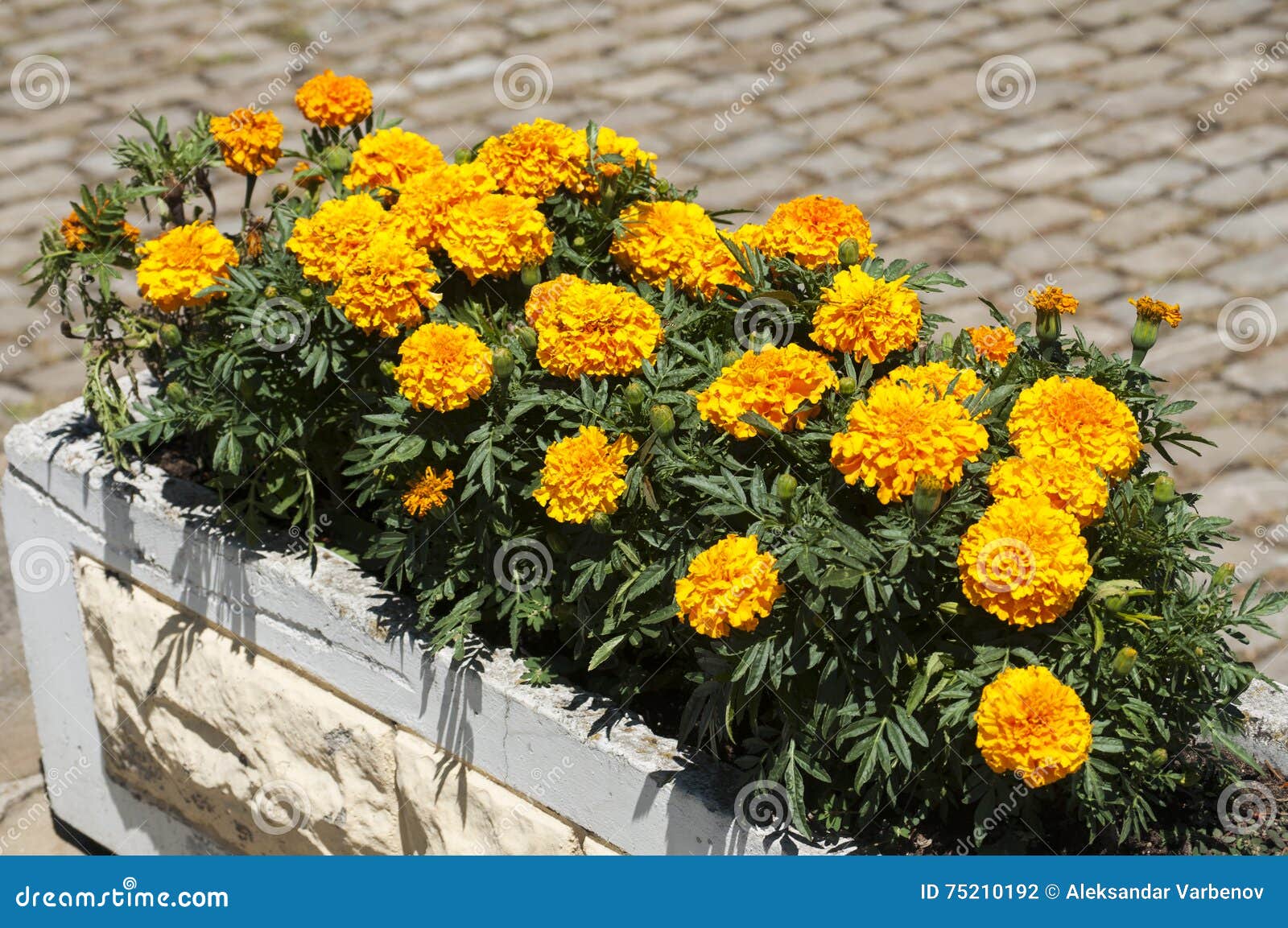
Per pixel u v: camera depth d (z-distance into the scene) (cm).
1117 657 221
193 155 328
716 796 245
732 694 239
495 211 278
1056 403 232
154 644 328
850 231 276
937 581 233
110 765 356
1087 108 601
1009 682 212
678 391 258
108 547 329
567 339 254
